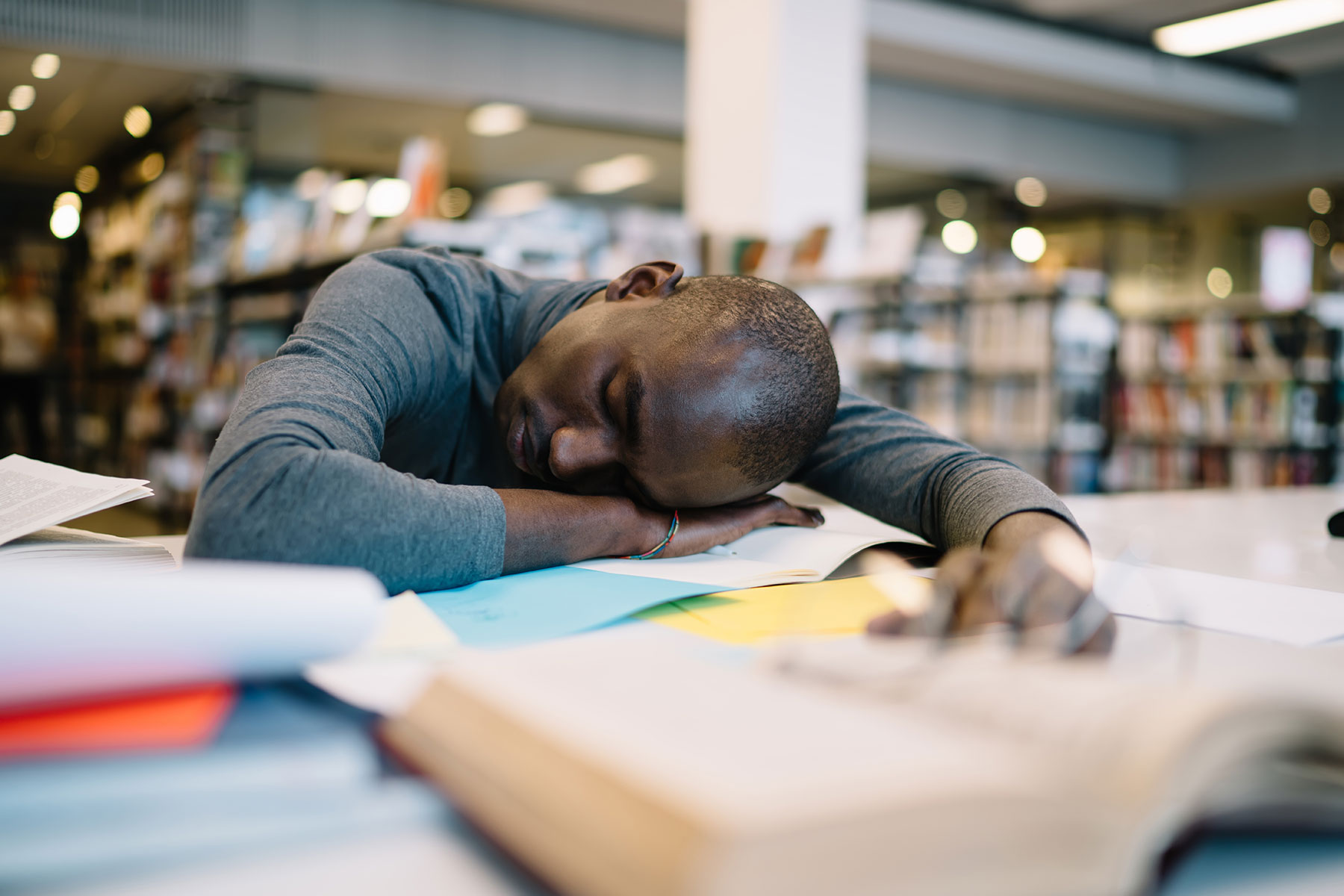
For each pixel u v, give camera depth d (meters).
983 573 0.52
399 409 0.94
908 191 9.24
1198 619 0.70
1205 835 0.31
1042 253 9.62
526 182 9.07
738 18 4.36
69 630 0.34
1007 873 0.27
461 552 0.72
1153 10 6.86
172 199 6.25
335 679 0.46
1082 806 0.28
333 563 0.67
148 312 6.40
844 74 4.41
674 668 0.39
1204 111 8.41
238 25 5.66
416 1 6.12
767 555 0.89
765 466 0.88
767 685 0.38
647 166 8.44
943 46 6.79
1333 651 0.62
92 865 0.28
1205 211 10.18
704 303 0.87
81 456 8.04
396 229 2.99
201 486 0.72
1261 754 0.31
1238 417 6.12
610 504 0.85
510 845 0.30
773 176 4.24
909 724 0.33
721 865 0.24
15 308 8.65
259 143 6.97
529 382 0.91
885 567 0.57
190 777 0.31
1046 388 5.03
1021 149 8.37
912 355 4.83
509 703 0.34
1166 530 1.28
